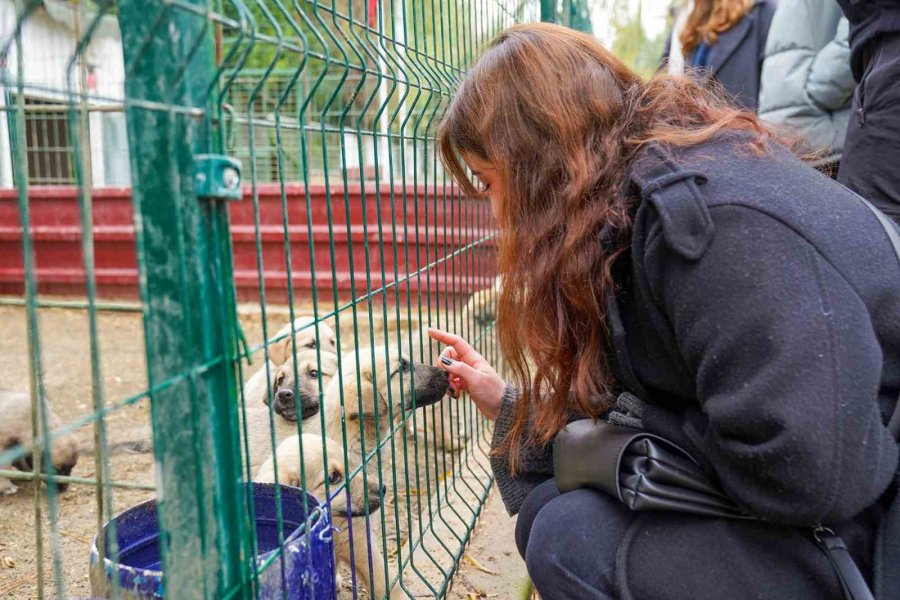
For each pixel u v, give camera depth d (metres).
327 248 7.93
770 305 1.44
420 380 2.98
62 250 8.73
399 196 5.99
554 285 1.81
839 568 1.55
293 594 1.67
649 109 1.83
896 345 1.56
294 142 8.65
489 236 4.43
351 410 3.22
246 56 1.38
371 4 3.96
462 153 2.06
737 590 1.64
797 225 1.49
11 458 1.15
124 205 8.58
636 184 1.66
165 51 1.28
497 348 4.53
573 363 1.88
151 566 2.06
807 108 4.02
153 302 1.31
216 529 1.40
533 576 1.95
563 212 1.78
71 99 1.19
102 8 1.26
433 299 5.41
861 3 2.93
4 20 1.43
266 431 3.40
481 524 3.61
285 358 4.33
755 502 1.52
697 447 1.69
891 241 1.58
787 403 1.40
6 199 8.69
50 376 6.18
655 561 1.73
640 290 1.66
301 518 2.09
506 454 2.42
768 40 4.14
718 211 1.52
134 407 5.32
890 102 2.82
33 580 3.02
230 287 1.41
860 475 1.41
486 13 3.63
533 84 1.82
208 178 1.32
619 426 1.89
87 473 4.16
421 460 4.49
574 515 1.88
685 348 1.57
